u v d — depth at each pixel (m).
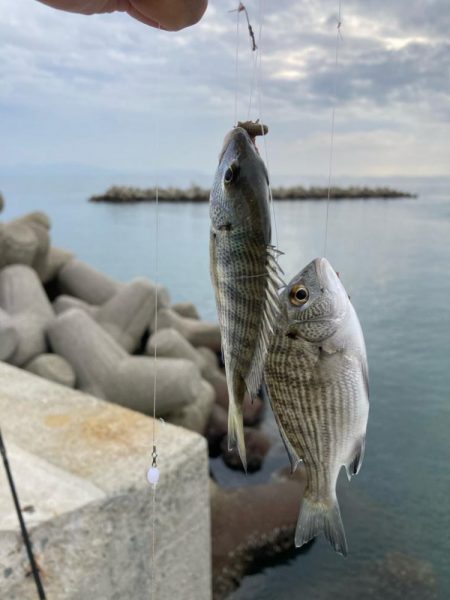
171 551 0.46
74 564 0.39
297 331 0.21
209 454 0.94
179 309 1.38
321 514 0.21
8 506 0.39
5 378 0.63
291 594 0.66
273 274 0.18
